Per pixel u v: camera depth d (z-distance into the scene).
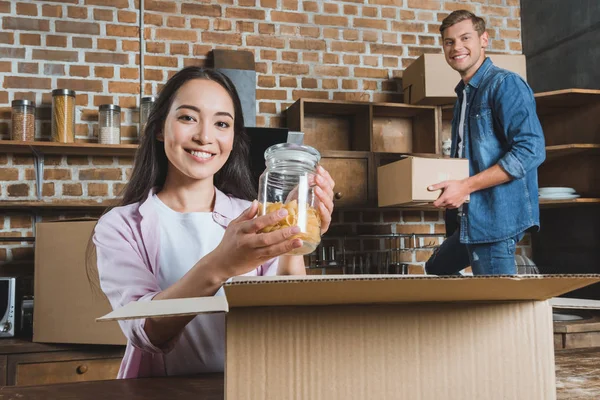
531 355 0.55
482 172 2.26
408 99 3.35
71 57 3.12
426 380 0.53
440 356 0.54
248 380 0.50
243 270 0.70
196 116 1.04
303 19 3.45
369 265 3.38
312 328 0.52
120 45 3.18
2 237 2.91
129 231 1.06
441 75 3.13
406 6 3.61
